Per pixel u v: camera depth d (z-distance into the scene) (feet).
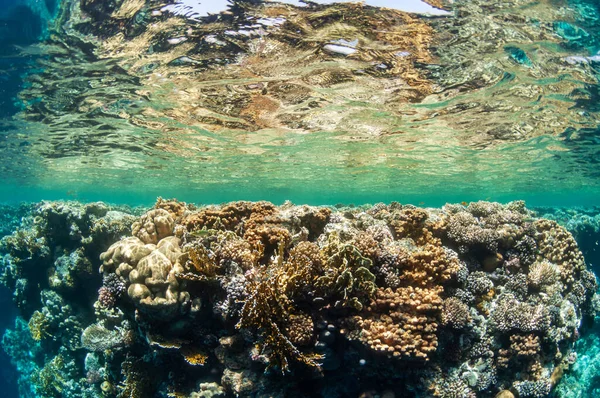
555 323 4.59
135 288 3.86
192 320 4.09
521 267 5.09
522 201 6.23
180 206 5.56
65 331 6.71
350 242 4.12
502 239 5.10
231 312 3.80
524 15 4.93
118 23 5.29
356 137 10.57
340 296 3.78
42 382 6.81
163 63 6.23
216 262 4.09
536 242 5.35
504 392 4.12
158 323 4.06
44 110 8.46
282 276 3.71
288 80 6.73
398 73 6.42
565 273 5.12
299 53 5.85
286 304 3.67
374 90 7.11
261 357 3.69
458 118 8.68
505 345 4.29
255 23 5.18
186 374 4.37
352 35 5.37
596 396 5.90
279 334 3.48
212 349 4.17
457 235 4.92
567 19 4.97
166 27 5.32
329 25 5.16
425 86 6.87
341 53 5.82
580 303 5.15
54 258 7.18
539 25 5.11
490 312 4.50
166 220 4.60
